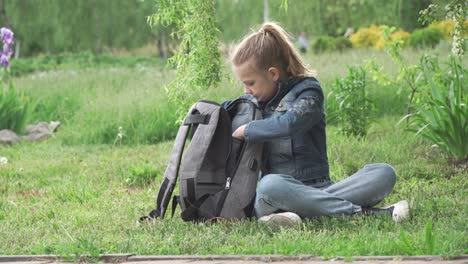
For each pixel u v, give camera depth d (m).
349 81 22.55
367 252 9.19
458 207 12.49
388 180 11.98
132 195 16.06
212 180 11.61
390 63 33.31
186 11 16.14
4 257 9.95
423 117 18.89
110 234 11.57
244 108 11.96
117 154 22.97
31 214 14.27
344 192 11.79
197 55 15.89
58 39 94.00
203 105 11.93
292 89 11.78
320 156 12.04
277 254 9.25
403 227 10.90
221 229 11.08
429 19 15.53
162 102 27.44
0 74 31.72
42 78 42.03
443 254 8.66
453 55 19.12
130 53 116.94
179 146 12.08
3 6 90.69
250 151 11.60
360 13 78.44
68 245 10.21
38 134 27.80
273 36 11.88
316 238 10.08
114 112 27.17
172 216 12.37
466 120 17.64
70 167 20.42
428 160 18.14
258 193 11.55
